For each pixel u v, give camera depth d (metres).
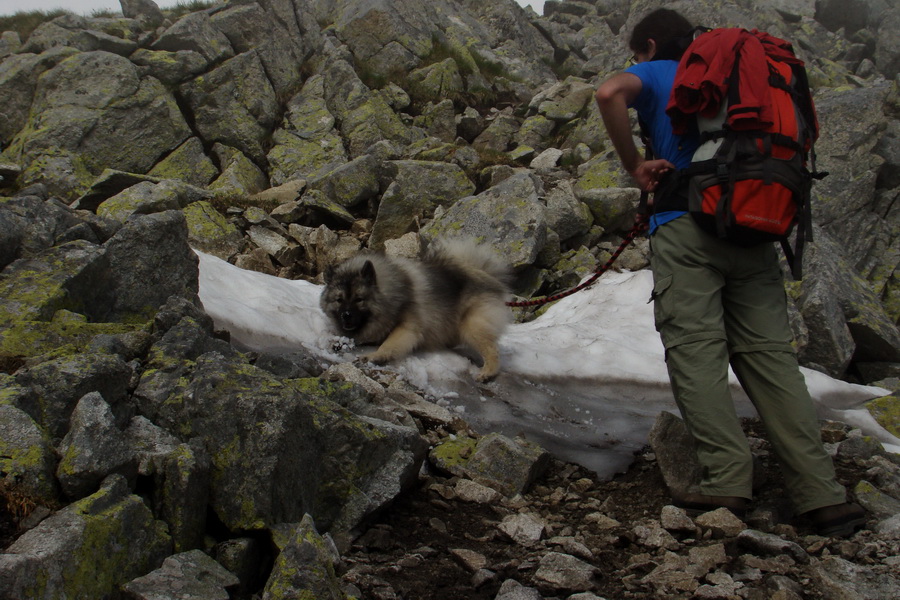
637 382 6.21
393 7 16.62
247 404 3.18
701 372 3.78
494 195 9.83
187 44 13.66
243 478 3.10
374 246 10.29
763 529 3.74
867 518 3.89
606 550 3.59
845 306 8.67
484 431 5.18
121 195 10.18
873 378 8.57
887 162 11.91
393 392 5.19
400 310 6.24
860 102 12.12
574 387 6.11
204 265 6.47
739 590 3.12
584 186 11.59
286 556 2.72
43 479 2.71
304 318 6.43
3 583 2.19
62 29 13.70
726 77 3.59
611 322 7.32
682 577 3.22
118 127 12.25
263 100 13.70
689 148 3.84
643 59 4.34
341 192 11.01
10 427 2.85
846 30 23.33
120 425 3.25
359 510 3.51
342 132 13.88
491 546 3.57
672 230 3.87
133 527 2.71
